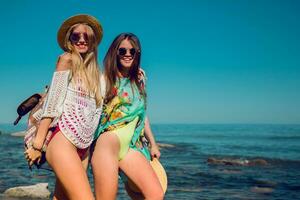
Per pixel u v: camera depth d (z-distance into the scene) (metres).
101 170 4.93
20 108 4.77
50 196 11.58
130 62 5.29
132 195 5.45
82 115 4.63
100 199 4.96
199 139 71.94
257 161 23.84
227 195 13.27
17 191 11.60
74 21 4.88
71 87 4.64
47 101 4.55
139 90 5.35
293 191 14.36
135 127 5.26
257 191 14.19
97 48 4.96
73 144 4.57
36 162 4.64
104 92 5.11
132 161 5.15
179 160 26.36
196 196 12.94
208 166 22.36
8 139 54.62
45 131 4.54
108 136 5.05
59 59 4.73
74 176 4.46
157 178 5.23
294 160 25.20
